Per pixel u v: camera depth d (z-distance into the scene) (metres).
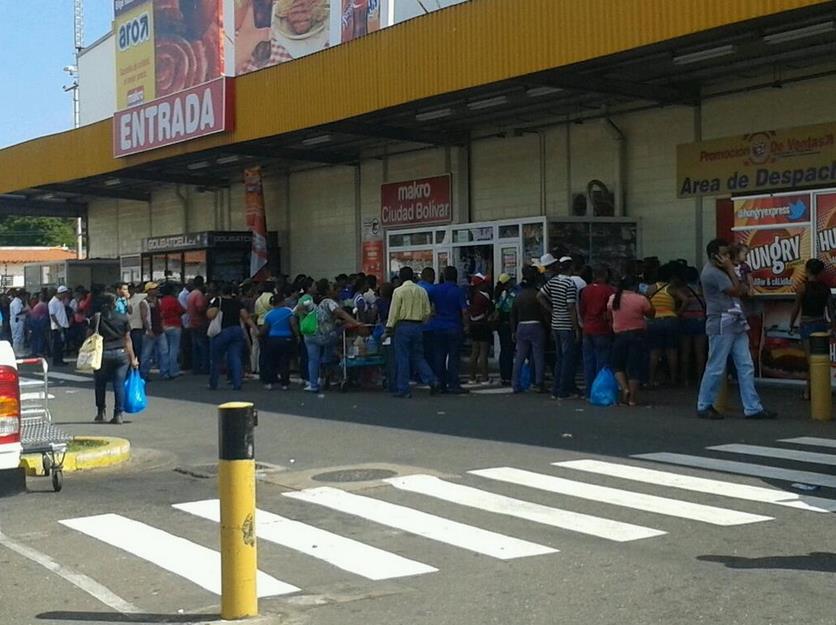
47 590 7.03
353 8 27.03
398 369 17.42
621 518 8.48
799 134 17.95
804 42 16.52
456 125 24.02
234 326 19.59
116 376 15.40
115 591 6.97
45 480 11.05
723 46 16.45
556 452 11.62
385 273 27.33
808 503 8.88
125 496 10.16
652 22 15.16
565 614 6.09
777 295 16.77
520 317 17.38
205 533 8.55
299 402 17.19
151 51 34.56
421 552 7.66
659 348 17.41
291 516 8.94
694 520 8.35
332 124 22.88
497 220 22.84
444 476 10.40
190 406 17.31
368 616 6.21
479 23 17.98
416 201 26.25
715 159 19.31
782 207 16.62
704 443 12.02
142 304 21.41
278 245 31.36
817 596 6.28
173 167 30.50
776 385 16.95
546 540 7.87
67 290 28.64
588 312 15.77
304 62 22.31
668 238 20.39
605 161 21.59
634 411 14.82
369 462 11.34
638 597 6.36
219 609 6.46
